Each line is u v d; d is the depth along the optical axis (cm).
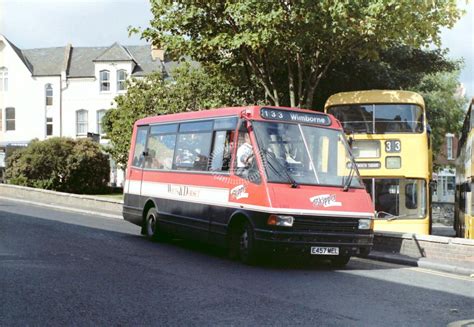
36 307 699
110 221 1983
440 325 685
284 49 1780
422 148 1587
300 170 1100
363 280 980
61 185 3278
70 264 1007
